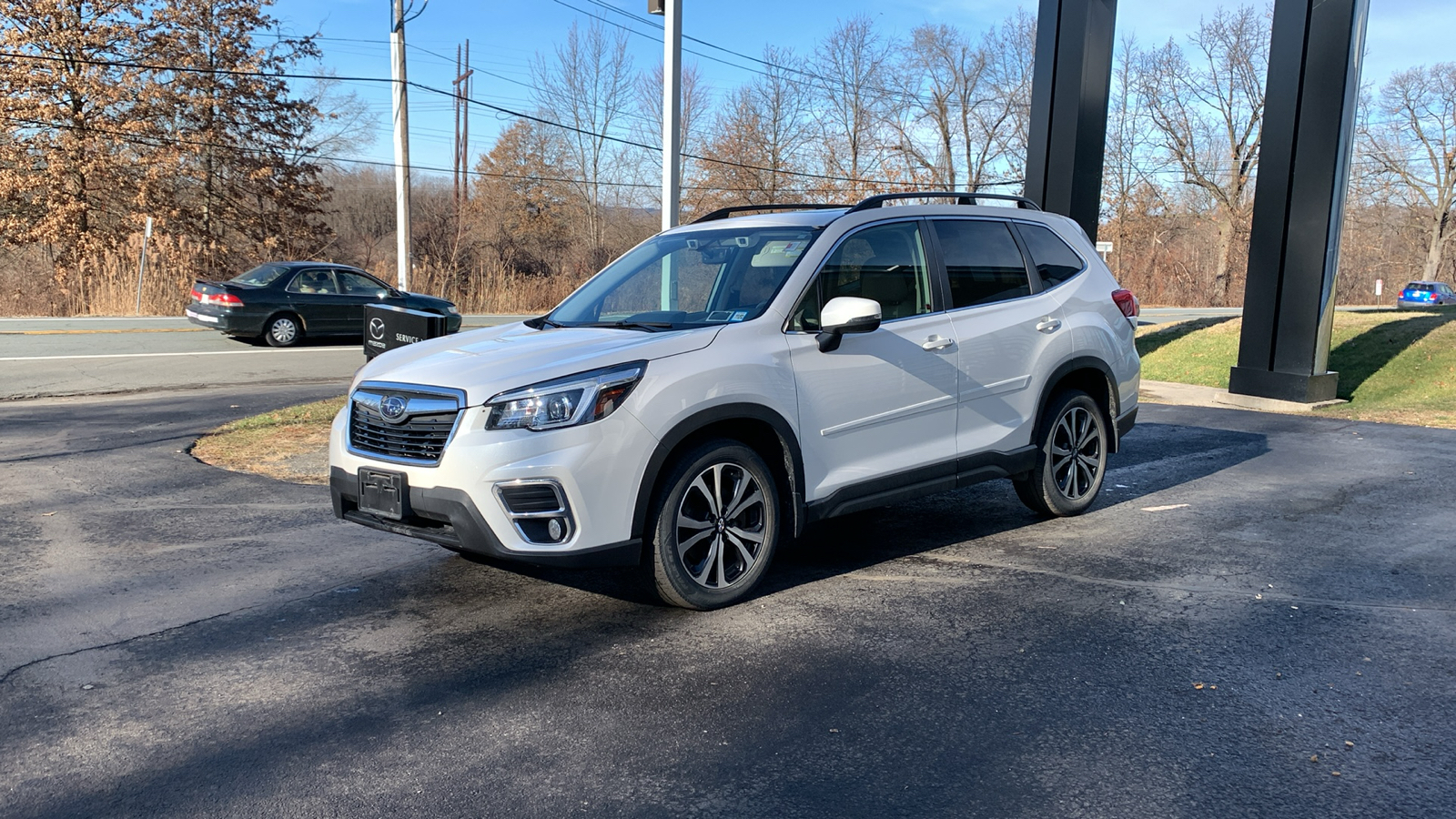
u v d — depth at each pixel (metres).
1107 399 6.31
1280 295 11.72
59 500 6.61
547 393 3.98
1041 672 3.74
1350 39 10.89
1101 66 13.77
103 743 3.21
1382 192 61.78
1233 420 10.41
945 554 5.38
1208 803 2.80
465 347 4.69
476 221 44.78
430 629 4.26
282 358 15.90
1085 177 14.00
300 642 4.12
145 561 5.27
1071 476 6.11
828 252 4.89
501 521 3.94
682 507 4.33
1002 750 3.13
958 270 5.48
